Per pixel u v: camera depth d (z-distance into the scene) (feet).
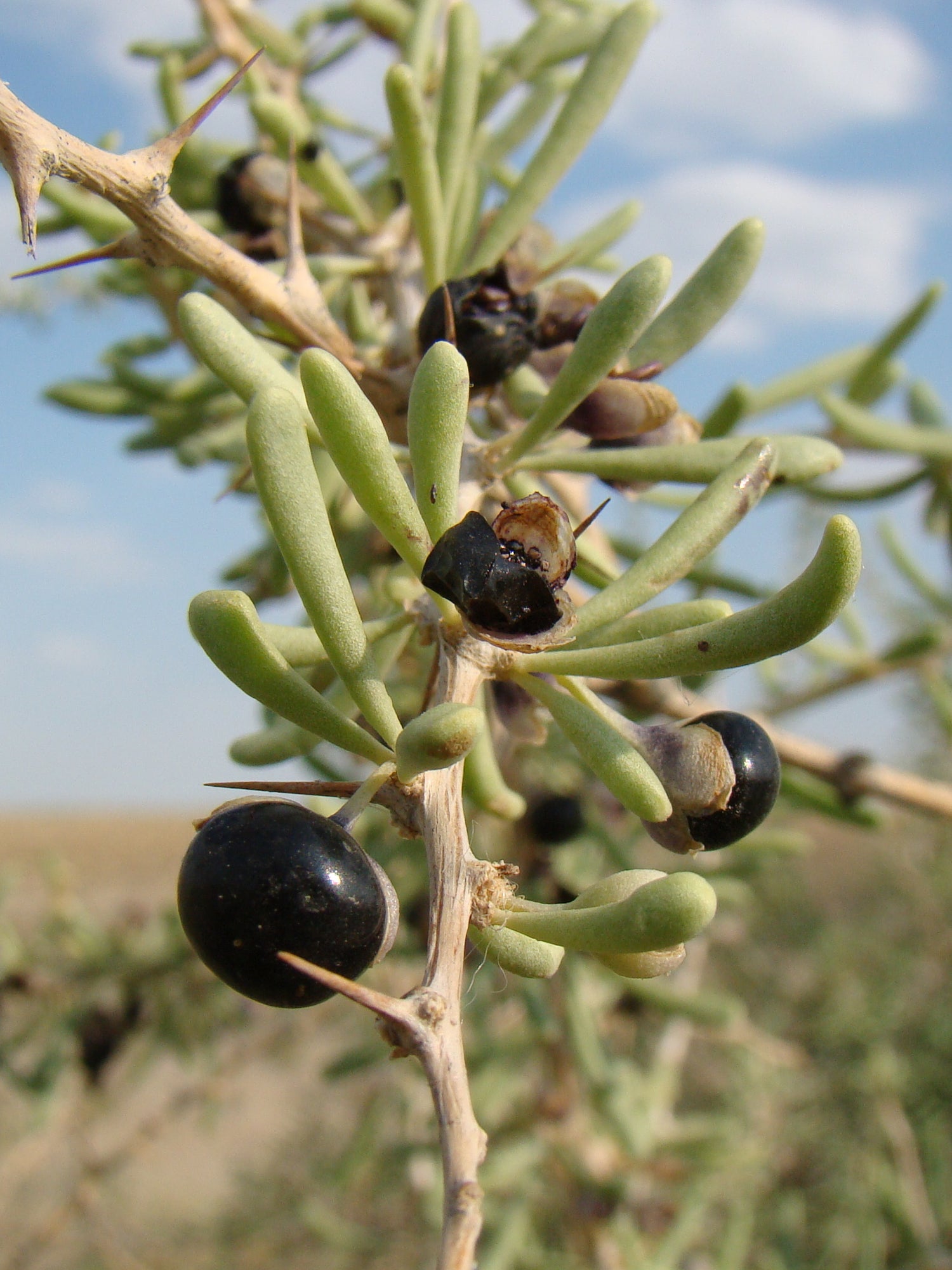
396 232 0.31
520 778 0.47
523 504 0.19
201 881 0.18
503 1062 0.56
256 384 0.21
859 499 0.45
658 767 0.21
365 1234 0.84
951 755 1.04
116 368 0.40
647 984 0.52
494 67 0.35
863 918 1.25
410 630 0.24
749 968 1.27
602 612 0.21
